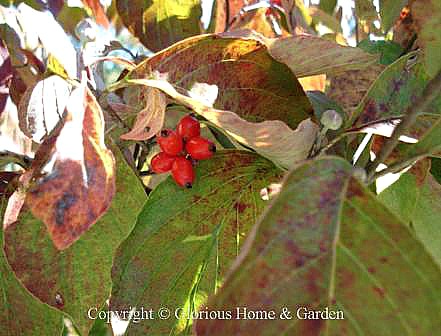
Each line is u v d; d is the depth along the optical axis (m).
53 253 0.14
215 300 0.08
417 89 0.14
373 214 0.09
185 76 0.14
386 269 0.08
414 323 0.08
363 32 0.20
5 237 0.13
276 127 0.12
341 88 0.16
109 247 0.14
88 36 0.18
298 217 0.09
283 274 0.08
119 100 0.16
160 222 0.14
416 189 0.15
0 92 0.18
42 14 0.15
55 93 0.16
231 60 0.14
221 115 0.12
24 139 0.19
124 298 0.14
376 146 0.14
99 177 0.11
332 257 0.08
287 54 0.14
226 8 0.21
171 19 0.19
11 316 0.15
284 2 0.21
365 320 0.08
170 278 0.14
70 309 0.13
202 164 0.15
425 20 0.13
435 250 0.16
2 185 0.16
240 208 0.15
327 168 0.09
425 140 0.12
